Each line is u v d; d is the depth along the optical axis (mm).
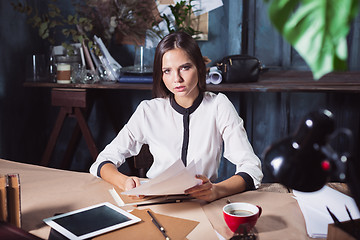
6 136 2770
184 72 1456
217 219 1070
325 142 601
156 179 1119
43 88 3227
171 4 3027
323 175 590
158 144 1647
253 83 2684
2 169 1497
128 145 1669
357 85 2480
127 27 3051
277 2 361
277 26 361
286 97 3125
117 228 1002
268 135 3223
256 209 1012
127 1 2984
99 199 1220
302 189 593
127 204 1169
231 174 3207
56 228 1004
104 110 3283
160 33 3061
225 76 2709
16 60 2834
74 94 2736
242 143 1559
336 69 345
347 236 820
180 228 1006
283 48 3172
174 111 1648
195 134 1628
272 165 612
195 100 1632
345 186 1297
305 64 3180
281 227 1014
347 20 341
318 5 347
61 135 3320
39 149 3209
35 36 3053
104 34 3025
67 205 1170
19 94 2898
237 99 3148
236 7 3039
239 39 3072
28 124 3043
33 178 1408
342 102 3086
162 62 1489
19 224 996
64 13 3100
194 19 3086
